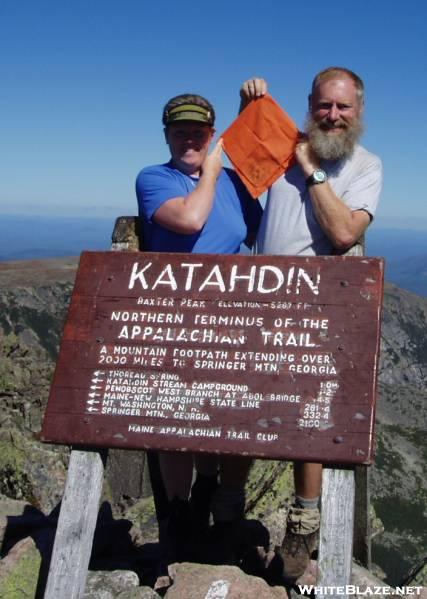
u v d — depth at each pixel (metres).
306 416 2.08
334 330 2.16
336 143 2.35
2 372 5.38
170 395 2.17
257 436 2.08
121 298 2.32
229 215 2.61
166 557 2.67
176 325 2.25
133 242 2.58
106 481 4.29
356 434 2.04
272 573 2.44
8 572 2.27
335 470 2.05
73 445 2.20
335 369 2.11
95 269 2.37
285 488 3.50
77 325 2.30
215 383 2.16
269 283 2.26
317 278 2.23
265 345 2.18
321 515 2.03
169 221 2.43
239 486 2.58
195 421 2.13
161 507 2.87
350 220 2.32
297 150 2.43
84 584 2.14
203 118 2.44
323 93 2.39
